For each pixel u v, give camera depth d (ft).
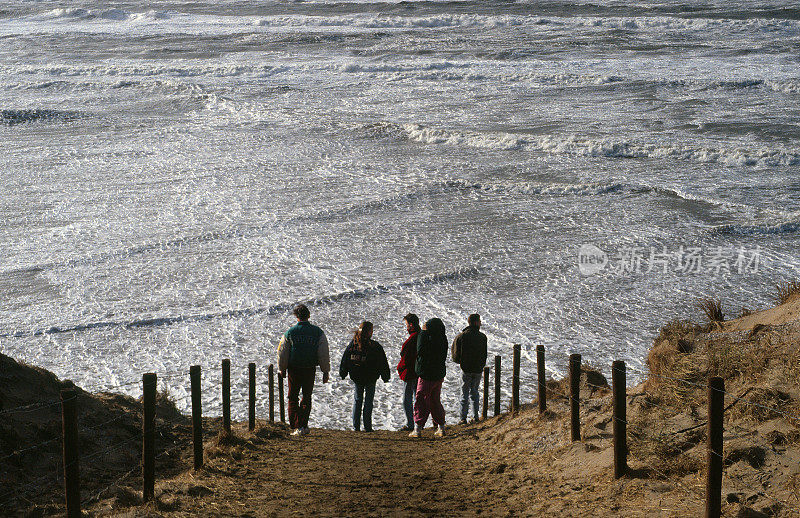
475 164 287.48
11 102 427.74
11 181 269.85
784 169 269.03
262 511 51.70
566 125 345.72
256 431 86.89
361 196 247.50
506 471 63.00
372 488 58.85
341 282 179.01
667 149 290.97
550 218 224.53
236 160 295.89
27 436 65.00
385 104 406.41
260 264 191.42
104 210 235.61
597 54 540.93
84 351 145.59
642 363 133.59
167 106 413.59
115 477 63.57
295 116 377.91
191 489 56.85
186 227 219.00
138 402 87.81
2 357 76.59
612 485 50.60
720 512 41.55
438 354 89.81
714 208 228.22
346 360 97.50
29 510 51.90
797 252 191.01
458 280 179.63
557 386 87.71
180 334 153.17
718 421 40.91
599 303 163.73
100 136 342.64
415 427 92.43
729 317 151.84
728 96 393.70
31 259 195.21
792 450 48.29
